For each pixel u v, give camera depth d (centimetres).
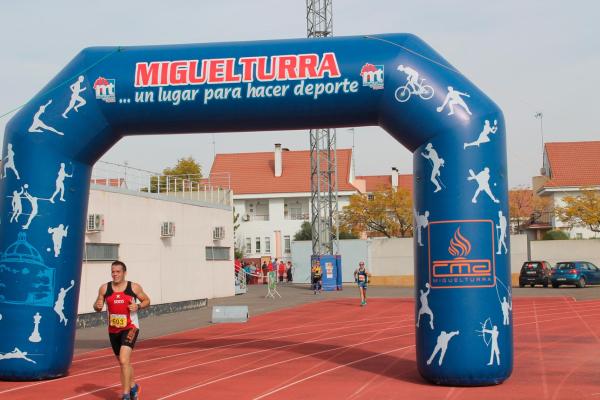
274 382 1196
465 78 1191
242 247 7275
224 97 1232
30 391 1144
